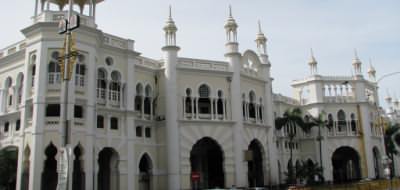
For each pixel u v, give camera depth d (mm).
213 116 48969
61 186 19250
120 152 40188
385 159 44844
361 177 70250
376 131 75938
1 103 40375
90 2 38312
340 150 77188
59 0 40656
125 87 41906
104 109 39156
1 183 36719
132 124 41594
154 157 46094
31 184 32656
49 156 35844
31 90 35781
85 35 36375
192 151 54094
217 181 53031
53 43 35281
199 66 49594
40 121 33844
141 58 46812
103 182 40938
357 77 73375
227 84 50688
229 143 49000
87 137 35031
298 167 61031
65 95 22125
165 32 48219
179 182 44781
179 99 47281
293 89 76000
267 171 53781
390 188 46719
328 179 68562
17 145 37656
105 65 40125
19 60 39375
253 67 56688
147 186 45469
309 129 66000
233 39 52062
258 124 53438
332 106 71875
